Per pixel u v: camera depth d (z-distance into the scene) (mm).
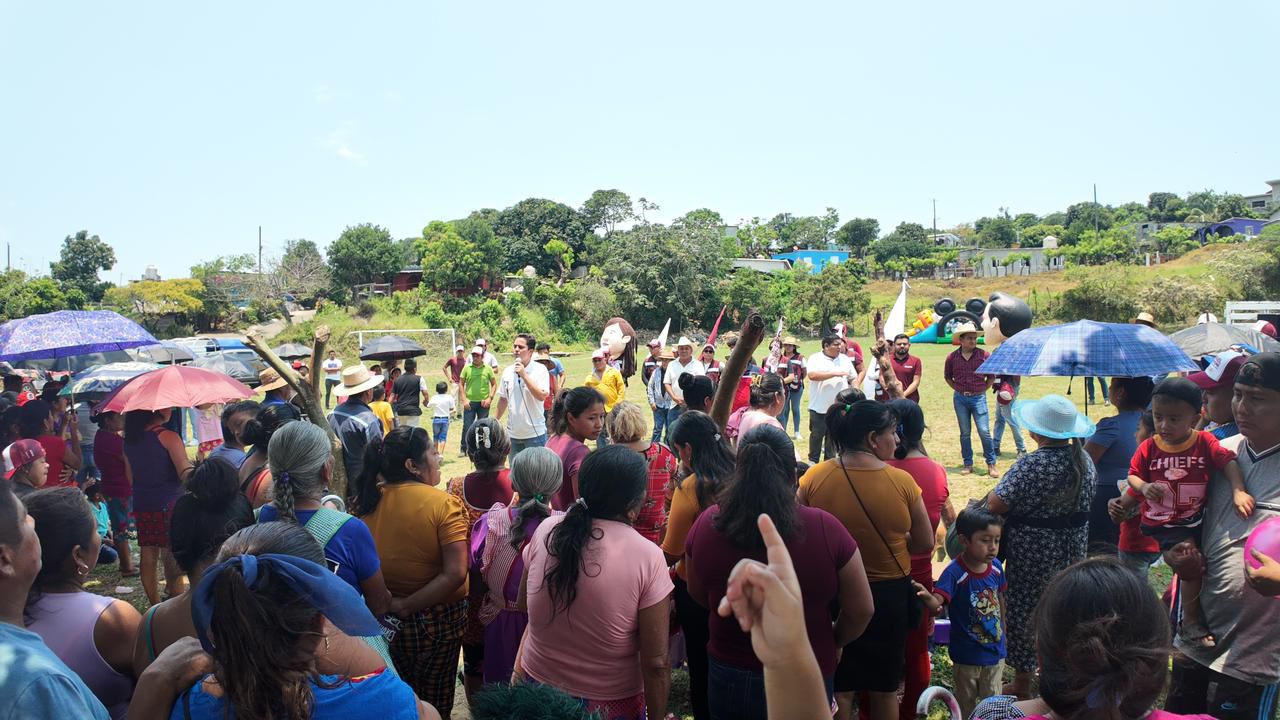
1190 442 3480
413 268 63031
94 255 56594
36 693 1803
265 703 1699
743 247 85500
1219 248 52062
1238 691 3135
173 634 2424
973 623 3896
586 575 2922
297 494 3303
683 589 3762
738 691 2963
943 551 5391
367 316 45969
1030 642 3984
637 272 51688
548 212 68812
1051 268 67125
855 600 3037
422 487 3666
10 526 2037
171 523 3037
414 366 12227
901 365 9906
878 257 81438
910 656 3893
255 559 1750
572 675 2945
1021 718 1670
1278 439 3156
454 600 3672
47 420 6648
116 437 6758
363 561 3232
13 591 2055
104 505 7547
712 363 11266
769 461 2975
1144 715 1548
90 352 7234
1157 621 1545
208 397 5664
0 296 45094
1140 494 3693
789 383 11906
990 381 9844
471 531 3996
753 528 2904
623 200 71250
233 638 1678
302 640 1747
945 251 75938
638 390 21094
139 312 48469
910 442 4246
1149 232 76250
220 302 51688
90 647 2455
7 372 10234
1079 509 3916
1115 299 39219
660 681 3006
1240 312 16750
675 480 4406
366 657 2047
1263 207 94375
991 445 9508
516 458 3727
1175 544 3359
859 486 3510
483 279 55500
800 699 1331
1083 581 1592
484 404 11719
